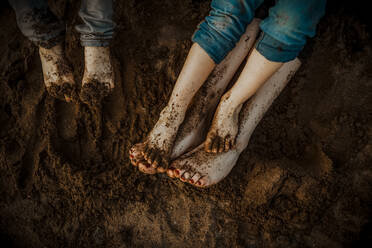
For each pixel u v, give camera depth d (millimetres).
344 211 897
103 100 943
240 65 874
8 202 973
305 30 685
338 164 910
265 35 712
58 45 853
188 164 812
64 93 883
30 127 964
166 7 962
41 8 813
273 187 902
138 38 955
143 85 943
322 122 937
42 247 951
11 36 1014
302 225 897
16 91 977
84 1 788
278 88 838
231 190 924
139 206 927
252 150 938
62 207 946
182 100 788
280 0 678
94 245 924
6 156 961
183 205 926
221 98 813
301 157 935
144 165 806
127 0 961
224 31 731
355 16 944
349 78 935
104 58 837
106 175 934
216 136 812
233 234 906
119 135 953
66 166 926
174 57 942
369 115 917
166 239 915
